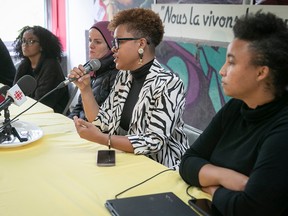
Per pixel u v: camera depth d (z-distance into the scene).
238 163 1.04
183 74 2.68
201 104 2.54
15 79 3.26
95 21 3.86
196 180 1.09
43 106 2.17
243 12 2.10
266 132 0.97
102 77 2.35
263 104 1.00
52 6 4.59
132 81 1.70
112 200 0.98
